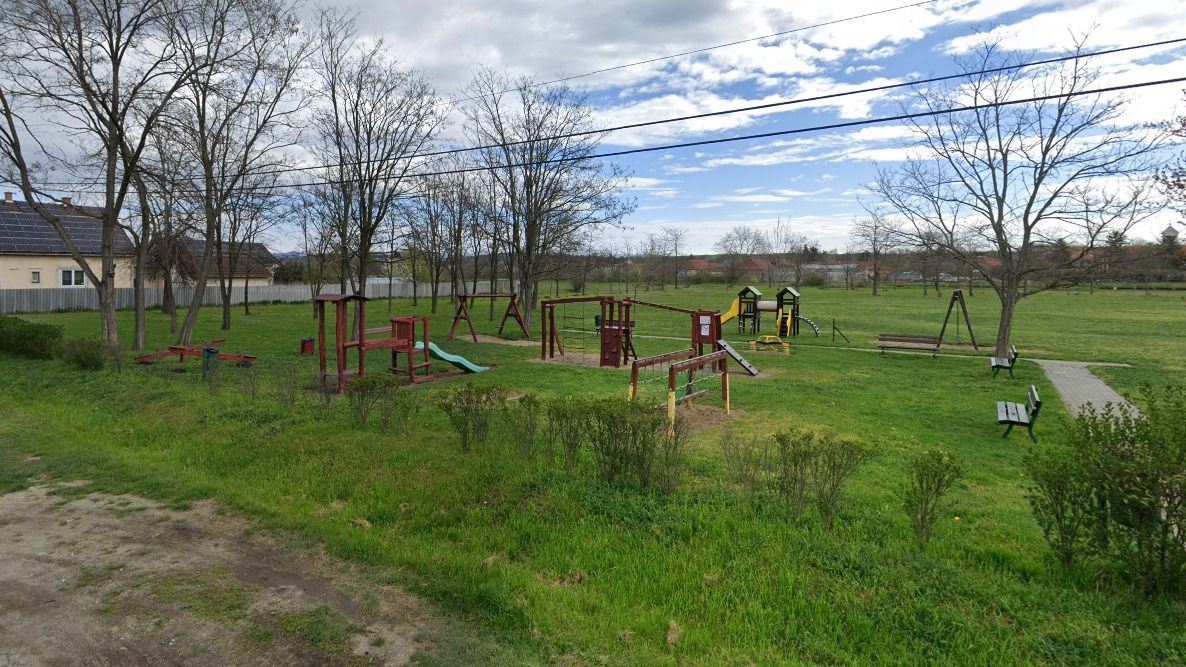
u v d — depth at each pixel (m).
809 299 58.06
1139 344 24.33
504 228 32.06
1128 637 3.79
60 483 6.74
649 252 87.38
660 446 7.20
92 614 4.11
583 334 29.08
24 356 16.48
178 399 11.00
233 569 4.74
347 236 23.30
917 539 5.29
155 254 36.09
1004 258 19.08
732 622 4.01
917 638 3.83
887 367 18.08
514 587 4.44
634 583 4.54
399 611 4.11
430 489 6.39
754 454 7.95
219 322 32.38
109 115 18.23
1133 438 4.45
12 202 41.06
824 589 4.40
